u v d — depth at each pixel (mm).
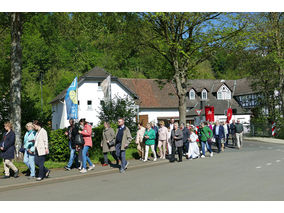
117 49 18672
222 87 52656
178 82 19281
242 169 11023
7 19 12867
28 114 14938
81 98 40250
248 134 35969
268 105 34094
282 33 27891
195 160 14617
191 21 17578
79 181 9516
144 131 14555
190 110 47562
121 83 41062
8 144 9625
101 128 14500
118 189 7945
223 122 23031
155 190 7652
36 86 46750
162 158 14828
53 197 7254
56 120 45969
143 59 21031
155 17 16953
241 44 17344
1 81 15062
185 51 18797
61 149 12891
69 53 33938
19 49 12219
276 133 31766
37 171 10695
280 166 11688
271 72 32062
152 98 45688
